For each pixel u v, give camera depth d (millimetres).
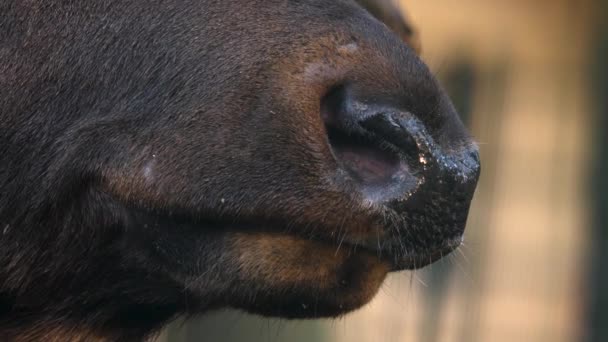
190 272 10789
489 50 35688
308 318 11070
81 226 11156
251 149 10414
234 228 10539
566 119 36750
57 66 11195
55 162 11156
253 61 10602
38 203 11266
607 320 35562
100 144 10953
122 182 10812
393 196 10281
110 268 11266
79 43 11164
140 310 11711
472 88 35469
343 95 10445
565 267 35875
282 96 10430
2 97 11273
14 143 11281
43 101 11211
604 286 35875
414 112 10516
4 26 11273
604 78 37125
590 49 37500
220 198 10453
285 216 10344
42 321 11820
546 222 35938
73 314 11742
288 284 10594
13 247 11438
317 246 10453
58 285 11516
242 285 10664
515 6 36062
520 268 35469
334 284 10641
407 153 10383
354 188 10250
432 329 29922
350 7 10914
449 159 10516
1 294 11703
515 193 36000
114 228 11031
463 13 35500
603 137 36906
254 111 10484
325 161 10273
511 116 36188
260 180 10375
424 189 10352
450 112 10773
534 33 36406
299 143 10320
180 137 10656
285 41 10633
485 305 34281
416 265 10664
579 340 35406
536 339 35094
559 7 36812
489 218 35250
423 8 35344
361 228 10297
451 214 10508
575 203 36406
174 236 10758
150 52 10961
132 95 10938
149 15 11047
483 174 35344
